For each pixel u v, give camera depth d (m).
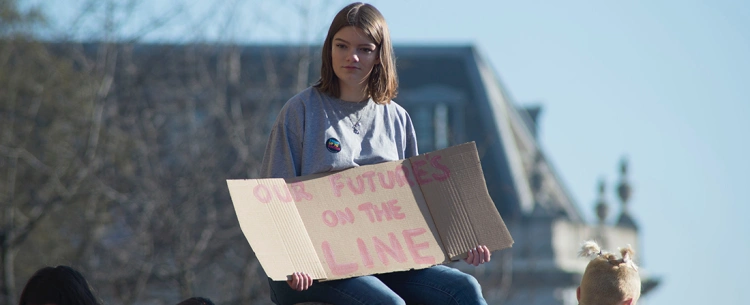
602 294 8.77
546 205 50.41
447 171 9.02
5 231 28.33
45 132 32.44
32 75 32.97
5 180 31.27
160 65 32.53
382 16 8.71
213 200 30.22
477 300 8.42
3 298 28.72
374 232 8.63
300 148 8.66
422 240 8.75
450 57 60.16
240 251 29.03
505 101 61.81
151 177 29.75
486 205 8.96
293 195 8.52
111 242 29.89
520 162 56.16
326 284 8.44
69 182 29.88
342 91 8.76
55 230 31.14
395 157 8.94
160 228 28.28
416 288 8.68
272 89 32.31
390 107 8.99
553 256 47.59
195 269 28.73
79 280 8.38
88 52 34.19
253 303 28.27
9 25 32.69
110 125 30.98
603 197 50.28
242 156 30.16
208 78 32.44
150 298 29.03
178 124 32.00
